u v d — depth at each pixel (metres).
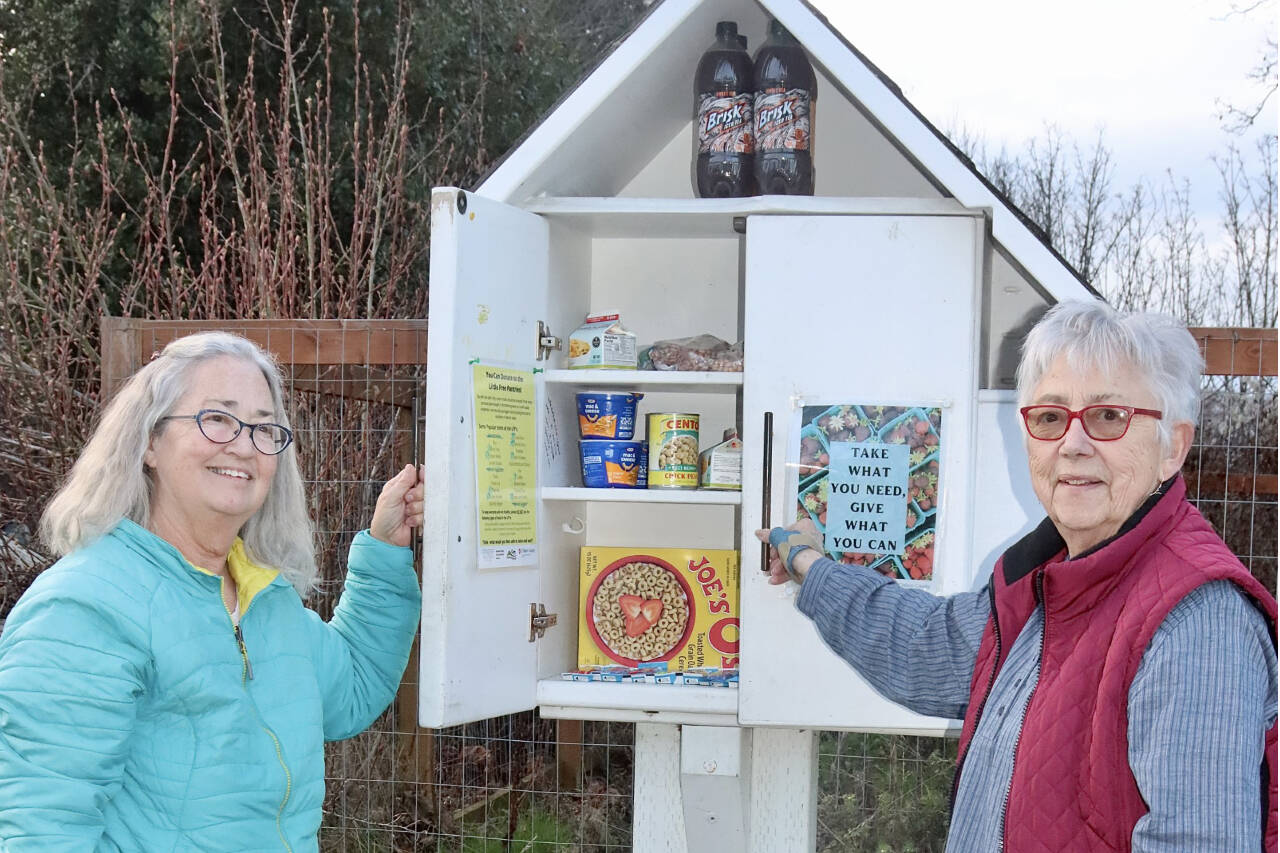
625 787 4.01
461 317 1.88
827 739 3.93
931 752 3.85
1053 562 1.37
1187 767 1.11
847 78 1.99
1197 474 3.14
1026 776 1.24
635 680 2.21
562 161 2.14
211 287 4.49
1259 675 1.14
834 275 2.07
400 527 1.95
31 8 6.46
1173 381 1.29
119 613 1.41
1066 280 1.94
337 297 5.45
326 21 5.95
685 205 2.15
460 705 1.89
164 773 1.43
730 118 2.21
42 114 6.41
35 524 4.25
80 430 4.24
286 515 1.74
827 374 2.07
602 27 9.50
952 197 2.11
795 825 2.47
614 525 2.61
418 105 7.07
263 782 1.51
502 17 7.74
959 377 2.04
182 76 6.37
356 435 3.87
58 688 1.35
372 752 3.59
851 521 2.04
